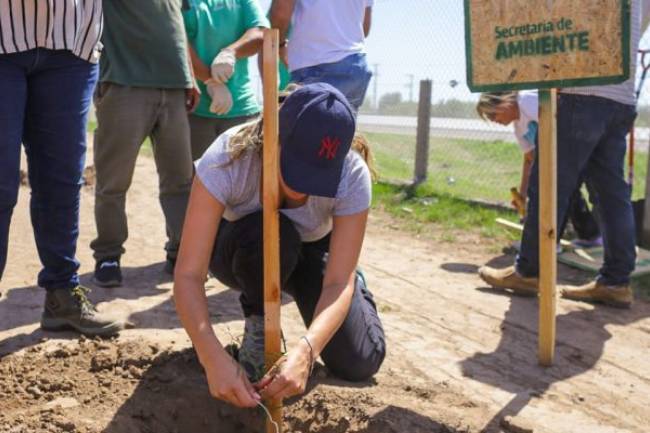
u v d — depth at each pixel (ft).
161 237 18.67
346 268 8.48
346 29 13.75
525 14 10.36
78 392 9.54
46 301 11.40
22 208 21.27
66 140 10.47
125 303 13.08
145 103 13.15
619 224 13.73
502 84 10.71
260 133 8.16
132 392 9.57
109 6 12.83
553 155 10.39
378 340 9.84
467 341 11.94
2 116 9.60
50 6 9.72
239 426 9.45
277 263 7.80
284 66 16.20
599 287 14.10
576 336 12.40
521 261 14.21
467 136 37.68
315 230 9.36
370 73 14.25
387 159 33.40
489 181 28.12
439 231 20.44
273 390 7.61
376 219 21.93
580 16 9.85
